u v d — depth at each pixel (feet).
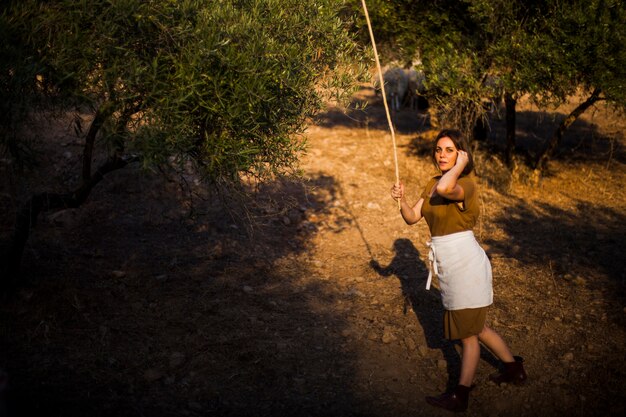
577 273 19.94
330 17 14.34
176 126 11.56
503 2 24.84
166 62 11.85
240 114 12.11
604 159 35.37
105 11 10.91
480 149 34.27
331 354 14.74
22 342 13.64
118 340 14.28
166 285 17.56
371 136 38.17
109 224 21.74
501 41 24.85
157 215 22.90
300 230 23.22
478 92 26.05
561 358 14.60
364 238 22.90
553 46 23.62
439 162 12.23
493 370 14.12
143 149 11.19
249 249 21.01
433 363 14.55
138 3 11.01
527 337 15.58
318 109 14.53
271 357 14.32
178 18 11.68
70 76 10.96
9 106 10.91
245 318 16.10
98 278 17.38
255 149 12.60
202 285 17.84
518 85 24.34
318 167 30.73
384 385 13.58
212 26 11.61
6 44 10.61
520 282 19.06
